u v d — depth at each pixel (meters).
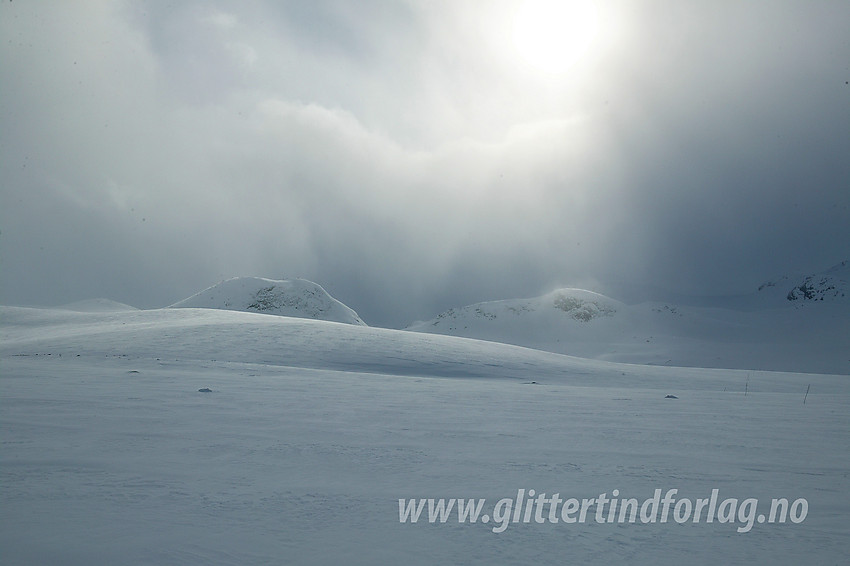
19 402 18.50
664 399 27.39
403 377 38.12
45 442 12.19
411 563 6.03
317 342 55.09
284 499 8.28
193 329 60.66
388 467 10.48
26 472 9.65
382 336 63.12
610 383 46.78
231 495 8.44
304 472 9.99
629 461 11.34
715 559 6.29
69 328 80.38
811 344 178.75
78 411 16.81
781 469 10.84
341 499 8.34
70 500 8.06
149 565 5.84
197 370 35.47
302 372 36.97
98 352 47.84
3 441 12.24
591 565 6.05
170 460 10.71
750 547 6.69
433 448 12.42
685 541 6.87
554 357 67.62
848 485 9.63
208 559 6.02
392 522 7.36
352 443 12.83
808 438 14.78
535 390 31.25
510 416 18.48
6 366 34.41
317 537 6.76
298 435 13.78
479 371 48.25
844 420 19.05
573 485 9.35
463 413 18.94
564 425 16.52
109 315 93.44
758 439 14.47
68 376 28.70
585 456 11.80
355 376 36.28
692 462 11.36
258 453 11.52
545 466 10.75
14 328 86.31
